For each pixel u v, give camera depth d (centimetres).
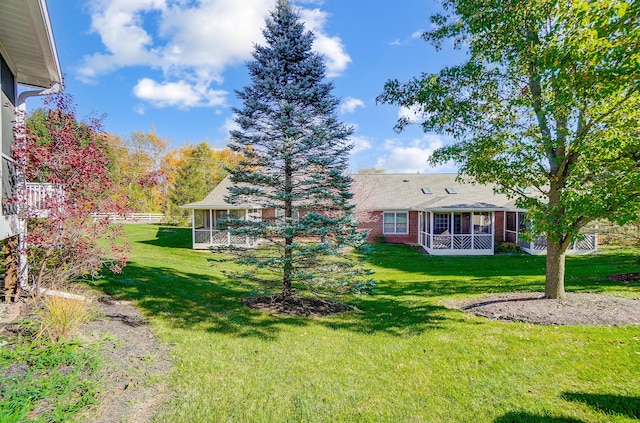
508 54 603
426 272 1230
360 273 689
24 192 570
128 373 385
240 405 336
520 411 320
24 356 391
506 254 1727
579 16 365
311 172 679
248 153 679
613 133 526
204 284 904
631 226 1101
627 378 374
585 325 553
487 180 709
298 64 679
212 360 435
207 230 1825
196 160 3544
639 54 347
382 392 363
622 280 922
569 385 364
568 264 1310
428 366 423
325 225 660
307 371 411
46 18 537
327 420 314
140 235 2311
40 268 603
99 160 593
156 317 595
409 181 2380
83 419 296
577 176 598
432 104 636
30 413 294
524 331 536
